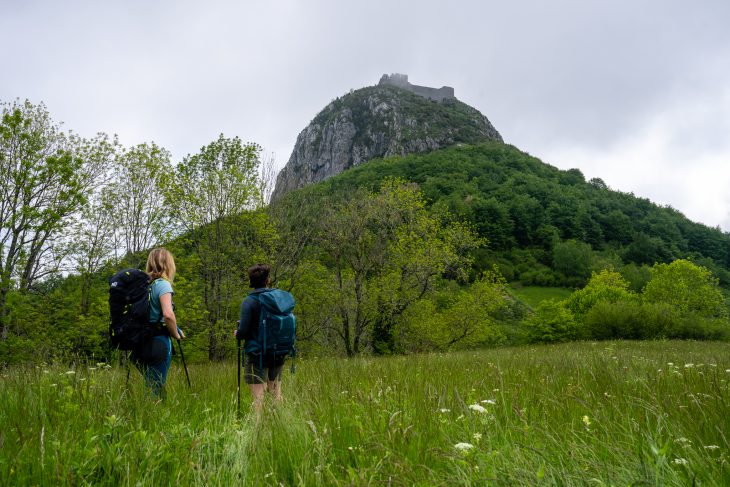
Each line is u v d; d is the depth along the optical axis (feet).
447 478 7.51
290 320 16.53
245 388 19.25
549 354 43.34
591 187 462.60
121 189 76.02
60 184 67.56
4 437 8.63
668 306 151.94
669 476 7.12
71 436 9.02
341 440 10.00
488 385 17.79
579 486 7.06
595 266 342.44
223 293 76.28
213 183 76.13
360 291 92.53
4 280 59.36
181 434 9.98
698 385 16.26
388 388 14.33
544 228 381.60
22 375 15.53
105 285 71.97
